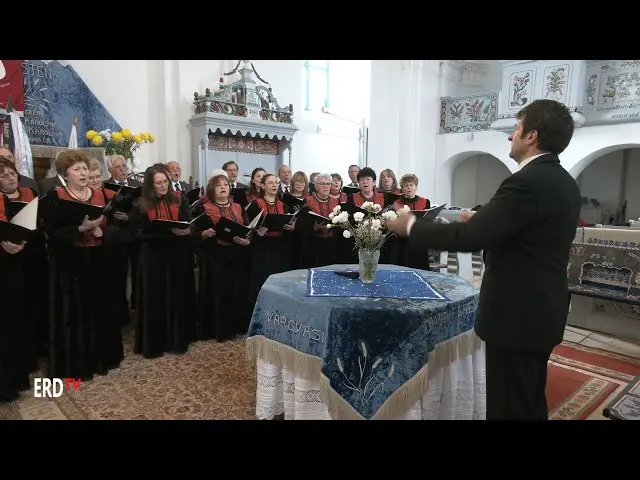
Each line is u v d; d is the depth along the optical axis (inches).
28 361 125.2
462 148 425.7
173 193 145.1
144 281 142.3
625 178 478.0
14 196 125.8
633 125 328.2
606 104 338.0
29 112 226.5
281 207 179.5
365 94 402.3
